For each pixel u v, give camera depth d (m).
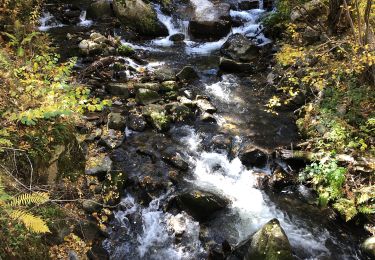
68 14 11.88
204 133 7.70
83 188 5.82
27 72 6.54
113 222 5.67
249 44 10.55
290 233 5.77
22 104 5.45
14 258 4.04
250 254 5.06
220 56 10.81
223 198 6.23
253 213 6.07
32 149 5.23
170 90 8.85
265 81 9.56
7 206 4.10
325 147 6.97
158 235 5.61
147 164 6.73
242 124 8.05
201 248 5.45
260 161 6.98
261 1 13.23
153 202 6.04
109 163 6.44
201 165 6.91
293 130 7.89
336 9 8.98
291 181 6.62
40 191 5.11
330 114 7.44
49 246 4.75
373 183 6.18
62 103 5.26
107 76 9.11
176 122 7.95
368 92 7.48
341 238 5.71
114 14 12.11
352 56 7.25
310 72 7.95
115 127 7.39
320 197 6.23
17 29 8.59
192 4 12.56
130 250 5.38
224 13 12.03
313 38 9.71
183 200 5.96
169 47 11.33
